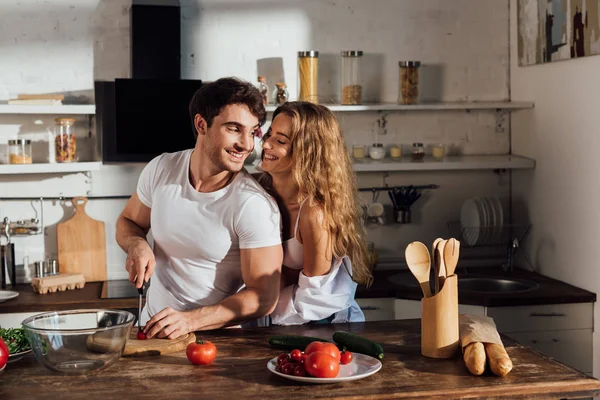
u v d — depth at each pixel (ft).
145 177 9.23
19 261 14.11
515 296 12.57
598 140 12.39
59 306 12.38
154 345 7.79
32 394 6.68
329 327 8.81
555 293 12.73
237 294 8.57
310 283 8.93
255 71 14.55
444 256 7.75
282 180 9.04
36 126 13.91
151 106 13.66
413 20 14.94
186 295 9.05
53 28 13.89
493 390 6.79
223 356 7.72
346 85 14.07
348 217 8.91
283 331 8.64
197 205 8.71
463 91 15.21
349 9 14.71
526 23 14.48
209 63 14.39
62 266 13.94
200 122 8.41
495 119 15.40
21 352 7.47
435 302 7.62
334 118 8.91
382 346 8.06
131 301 12.57
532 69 14.44
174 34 13.87
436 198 15.33
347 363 7.40
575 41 12.72
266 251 8.54
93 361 7.09
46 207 14.16
